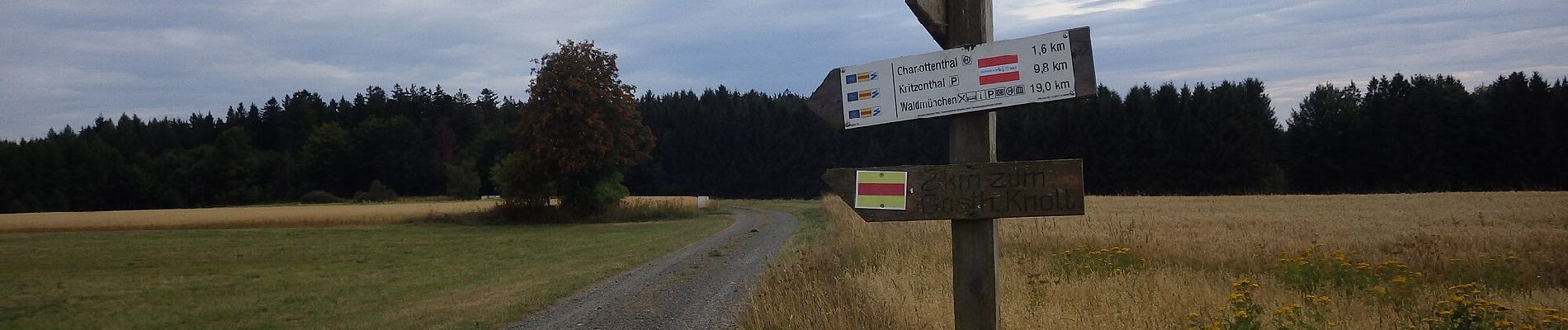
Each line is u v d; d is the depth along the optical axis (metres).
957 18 4.25
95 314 15.77
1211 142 69.81
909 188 4.34
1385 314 8.32
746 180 101.75
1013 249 14.68
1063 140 74.88
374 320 13.08
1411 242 15.20
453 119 118.19
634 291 15.16
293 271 23.50
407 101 118.62
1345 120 71.75
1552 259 12.39
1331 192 72.44
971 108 4.16
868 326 7.62
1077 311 8.06
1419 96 67.81
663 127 104.81
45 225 51.75
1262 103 73.88
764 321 8.67
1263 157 70.25
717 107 104.31
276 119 115.88
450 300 15.15
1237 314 6.94
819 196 97.50
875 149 93.88
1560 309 8.76
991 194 4.20
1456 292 9.06
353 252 31.02
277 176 101.44
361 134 102.62
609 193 52.19
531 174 51.69
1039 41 4.09
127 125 112.44
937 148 87.69
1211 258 12.82
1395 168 68.44
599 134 52.25
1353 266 11.07
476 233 42.56
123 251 34.16
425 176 101.75
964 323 4.31
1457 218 23.55
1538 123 61.84
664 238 34.62
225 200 93.81
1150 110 71.94
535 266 22.69
